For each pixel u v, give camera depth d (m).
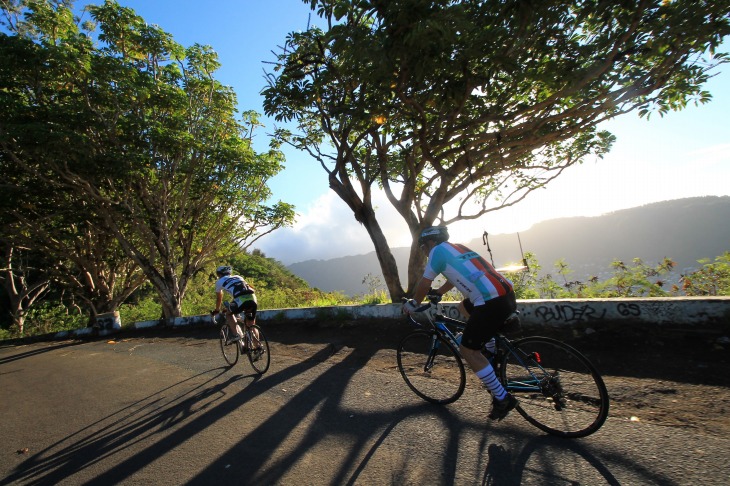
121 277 19.94
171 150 12.35
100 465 3.66
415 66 5.04
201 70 14.16
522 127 7.02
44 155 10.52
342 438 3.56
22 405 6.00
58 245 15.98
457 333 3.98
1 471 3.79
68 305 26.36
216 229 15.96
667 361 4.18
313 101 7.01
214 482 3.12
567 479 2.61
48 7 12.59
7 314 28.61
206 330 10.91
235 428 4.08
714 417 3.12
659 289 6.97
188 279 15.11
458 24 4.69
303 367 5.97
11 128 10.16
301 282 55.91
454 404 3.96
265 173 14.36
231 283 6.34
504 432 3.31
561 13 5.62
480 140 7.05
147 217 13.69
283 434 3.80
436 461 3.01
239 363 6.72
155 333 12.23
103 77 11.27
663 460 2.67
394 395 4.41
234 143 13.89
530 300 5.90
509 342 3.52
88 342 12.85
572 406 3.40
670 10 5.30
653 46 5.50
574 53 6.23
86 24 14.06
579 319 5.40
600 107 6.61
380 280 12.68
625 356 4.49
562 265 8.71
